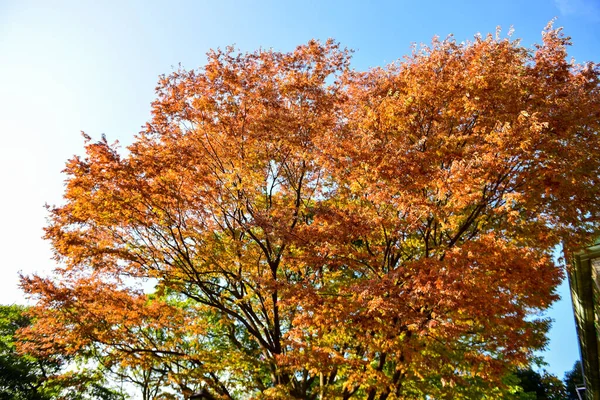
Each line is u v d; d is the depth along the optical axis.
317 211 10.99
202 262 12.89
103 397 23.05
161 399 11.10
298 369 10.52
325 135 11.90
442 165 10.91
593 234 10.12
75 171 10.88
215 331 16.44
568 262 10.88
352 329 10.22
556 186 9.42
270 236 11.05
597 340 13.37
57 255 11.72
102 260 11.86
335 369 10.61
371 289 9.09
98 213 11.46
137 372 16.23
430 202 9.94
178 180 12.12
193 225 12.45
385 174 10.03
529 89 10.97
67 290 11.83
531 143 9.27
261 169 13.28
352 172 10.97
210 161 13.00
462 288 8.28
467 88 10.71
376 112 11.27
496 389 12.04
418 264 9.21
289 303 10.89
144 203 11.58
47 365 26.62
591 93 11.41
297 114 12.70
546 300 9.33
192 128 13.05
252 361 11.11
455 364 10.14
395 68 13.75
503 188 10.36
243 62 13.27
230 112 12.64
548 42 12.05
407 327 9.20
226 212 12.81
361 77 14.22
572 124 10.09
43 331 12.12
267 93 12.73
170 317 13.15
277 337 12.37
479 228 11.30
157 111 12.73
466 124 11.55
